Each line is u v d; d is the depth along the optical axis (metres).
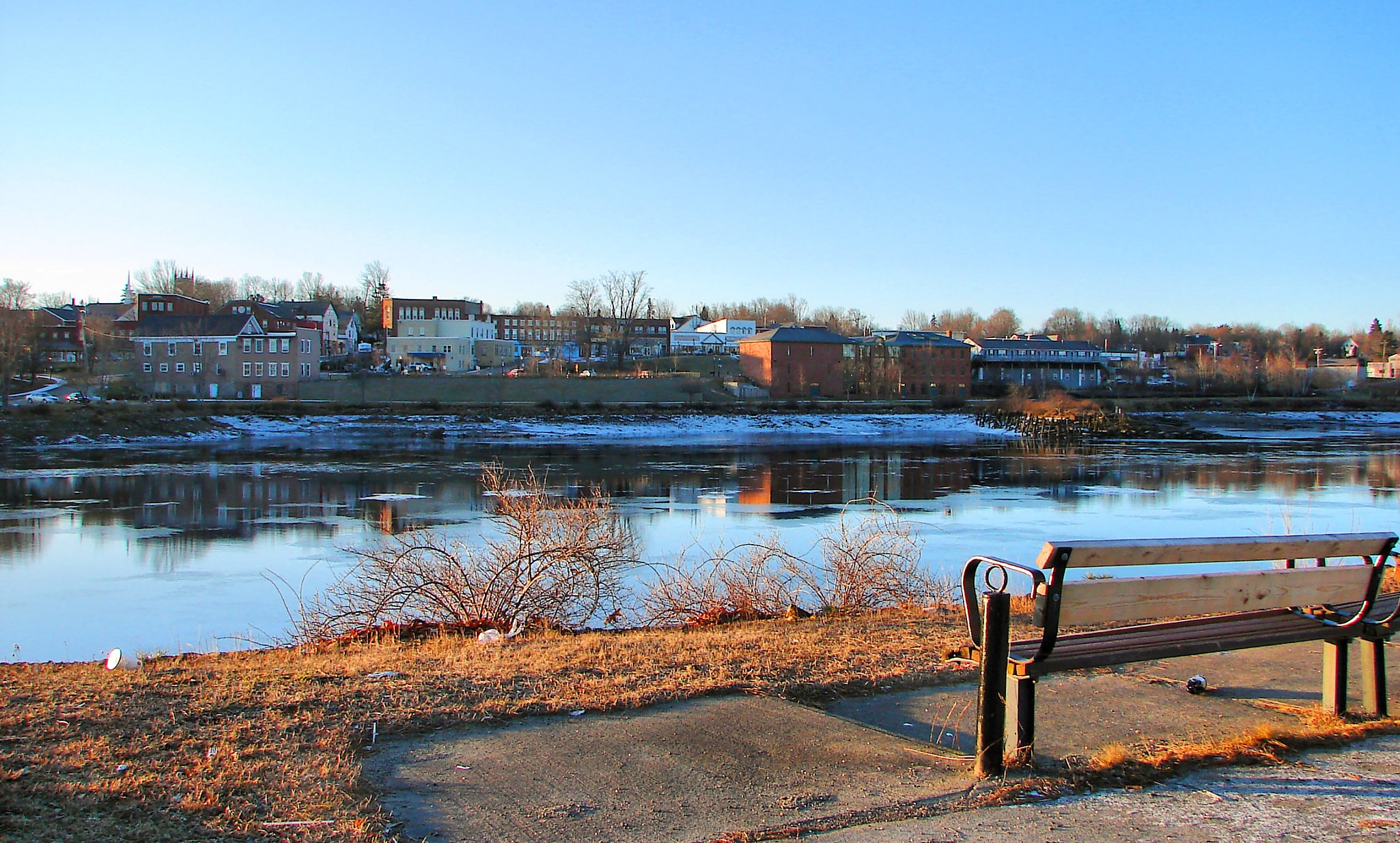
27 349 86.12
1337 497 34.03
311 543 22.66
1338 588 5.98
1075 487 37.75
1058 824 4.45
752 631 9.12
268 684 6.59
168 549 21.78
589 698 6.33
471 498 32.41
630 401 91.56
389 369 110.56
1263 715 6.23
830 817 4.52
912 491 36.03
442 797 4.75
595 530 13.84
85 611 15.43
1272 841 4.26
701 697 6.48
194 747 5.24
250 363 86.56
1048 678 7.12
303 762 5.08
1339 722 5.91
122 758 5.03
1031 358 134.00
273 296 166.50
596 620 12.64
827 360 106.56
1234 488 37.22
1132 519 27.67
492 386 90.69
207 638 13.59
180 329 87.31
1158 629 5.98
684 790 4.86
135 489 34.41
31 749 5.09
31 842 4.00
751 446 61.34
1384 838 4.29
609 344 121.62
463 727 5.82
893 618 9.76
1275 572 5.79
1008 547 21.62
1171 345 187.38
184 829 4.22
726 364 118.75
